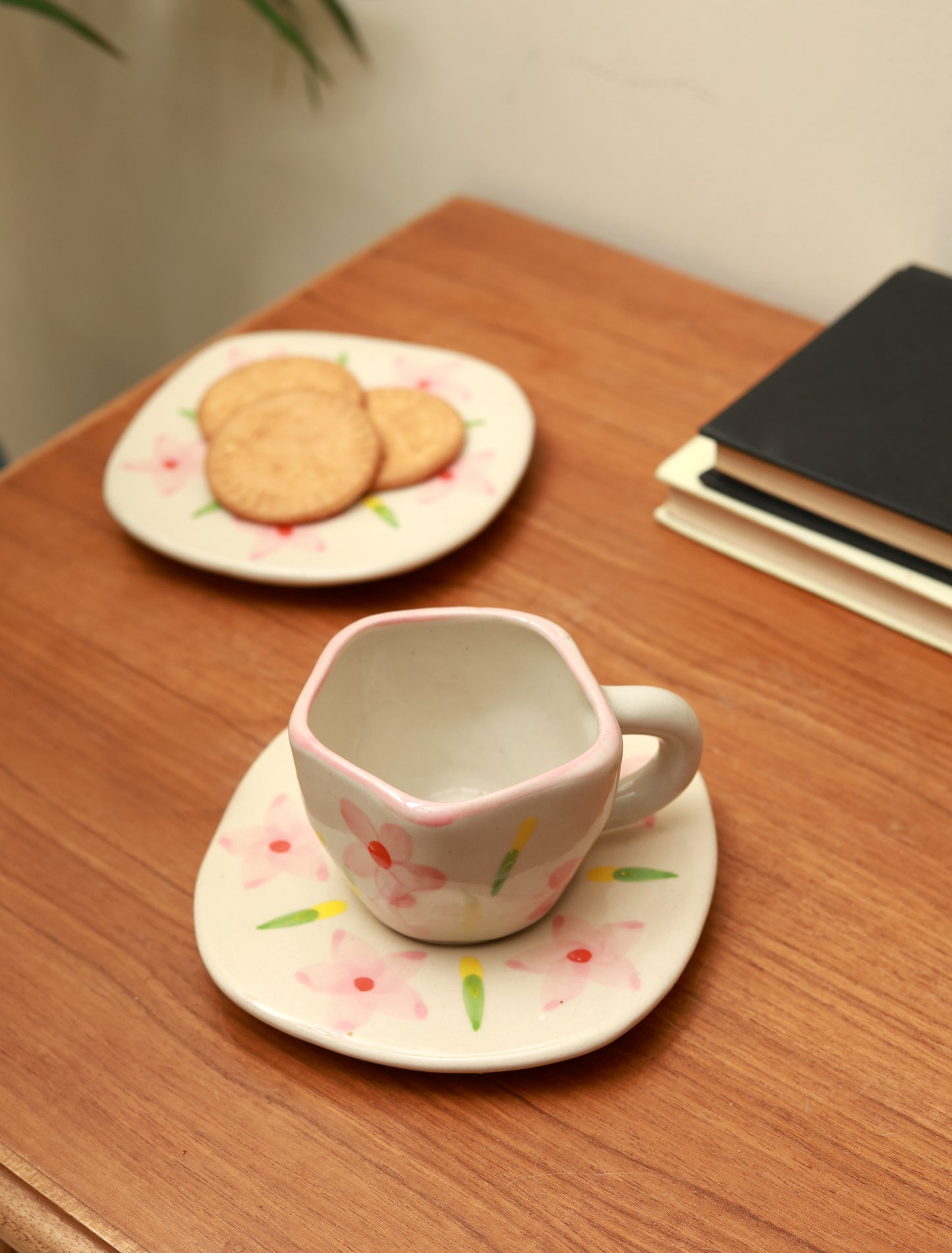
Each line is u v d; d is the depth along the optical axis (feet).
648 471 2.38
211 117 3.13
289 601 2.23
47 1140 1.79
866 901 1.94
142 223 3.41
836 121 2.47
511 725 1.90
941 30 2.33
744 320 2.60
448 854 1.73
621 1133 1.79
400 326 2.60
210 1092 1.82
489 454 2.33
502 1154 1.78
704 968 1.89
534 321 2.61
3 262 3.77
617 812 1.88
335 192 3.09
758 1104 1.80
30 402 4.20
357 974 1.84
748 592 2.23
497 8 2.67
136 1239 1.73
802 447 2.18
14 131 3.43
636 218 2.75
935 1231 1.73
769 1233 1.73
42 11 2.74
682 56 2.54
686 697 2.11
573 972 1.83
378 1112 1.80
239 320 3.46
